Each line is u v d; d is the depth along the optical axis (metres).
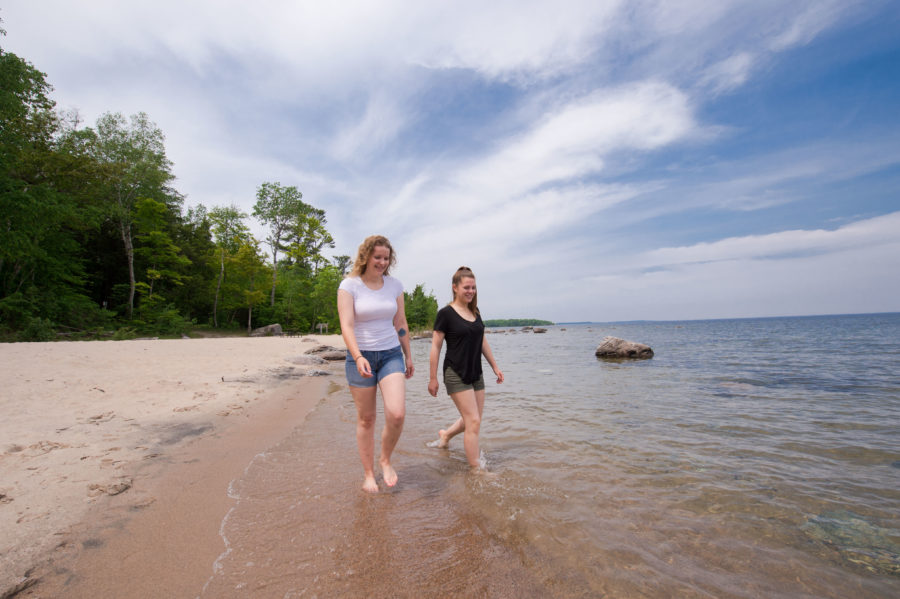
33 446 3.39
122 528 2.21
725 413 5.39
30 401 4.92
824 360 12.05
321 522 2.37
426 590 1.75
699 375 9.21
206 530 2.24
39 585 1.68
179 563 1.91
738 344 20.77
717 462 3.47
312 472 3.20
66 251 25.27
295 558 1.99
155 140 29.98
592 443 4.05
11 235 18.52
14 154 19.31
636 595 1.72
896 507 2.59
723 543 2.16
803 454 3.66
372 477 2.90
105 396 5.55
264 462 3.41
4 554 1.87
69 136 26.14
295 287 41.03
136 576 1.79
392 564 1.95
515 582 1.82
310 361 12.32
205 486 2.85
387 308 2.96
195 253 36.47
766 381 8.15
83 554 1.94
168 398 5.77
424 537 2.22
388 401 2.82
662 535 2.25
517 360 14.70
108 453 3.35
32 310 20.41
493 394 7.05
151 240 28.98
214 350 13.14
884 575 1.88
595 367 11.49
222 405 5.59
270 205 41.91
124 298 30.66
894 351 14.59
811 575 1.88
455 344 3.38
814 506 2.61
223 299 37.09
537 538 2.21
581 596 1.71
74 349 9.94
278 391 7.29
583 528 2.33
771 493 2.82
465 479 3.08
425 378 9.91
